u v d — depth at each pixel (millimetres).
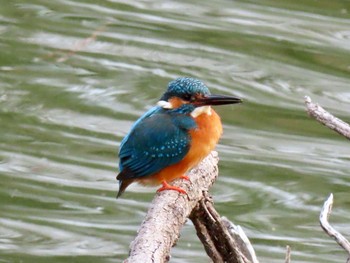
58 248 12898
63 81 16766
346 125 7504
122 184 9648
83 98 16391
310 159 15016
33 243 13023
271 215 13789
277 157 15062
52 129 15711
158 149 9312
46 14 18531
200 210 8422
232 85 16484
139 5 18906
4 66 17172
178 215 8070
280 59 17109
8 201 14031
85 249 12867
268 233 13320
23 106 16281
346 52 17047
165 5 18891
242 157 15062
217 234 8383
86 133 15562
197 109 9414
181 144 9242
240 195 14258
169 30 17938
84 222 13531
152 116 9562
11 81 16797
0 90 16562
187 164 9344
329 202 7738
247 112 16094
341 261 12539
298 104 16109
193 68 16906
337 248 12852
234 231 8547
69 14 18531
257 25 17969
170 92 9578
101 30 18000
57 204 13930
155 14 18531
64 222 13523
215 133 9398
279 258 12633
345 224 13516
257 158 15031
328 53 17094
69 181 14500
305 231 13336
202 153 9273
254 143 15484
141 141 9383
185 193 8336
